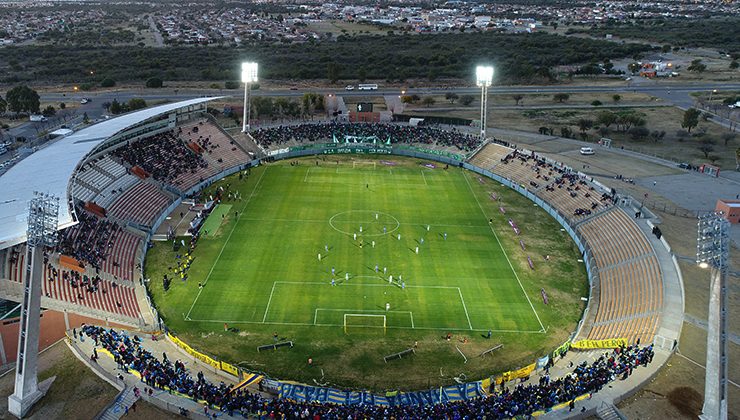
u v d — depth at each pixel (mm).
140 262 85938
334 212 108562
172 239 94750
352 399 57000
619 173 127688
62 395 54812
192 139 133250
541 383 57781
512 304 77500
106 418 52219
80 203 92438
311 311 74500
